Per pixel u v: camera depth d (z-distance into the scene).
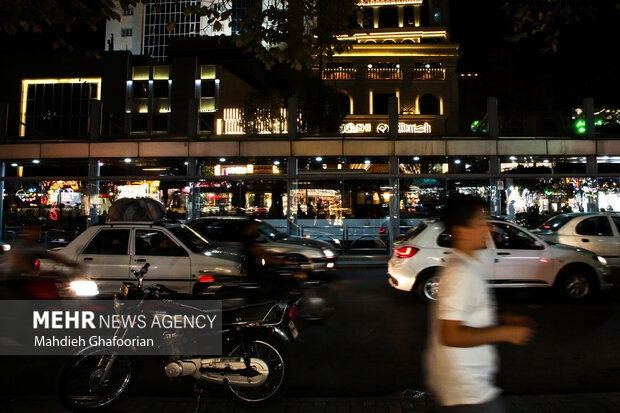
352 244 16.30
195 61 36.44
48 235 16.59
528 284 7.93
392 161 17.19
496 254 7.92
